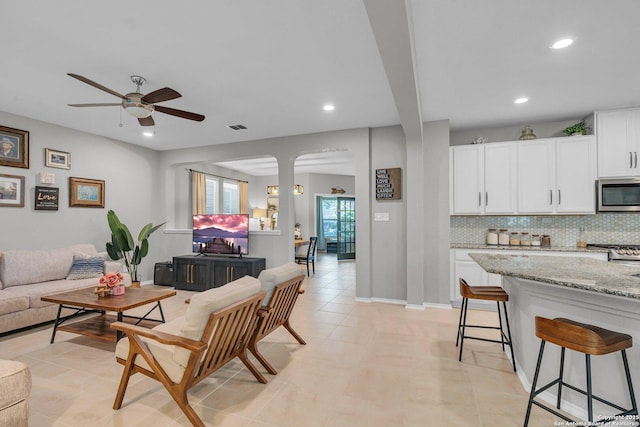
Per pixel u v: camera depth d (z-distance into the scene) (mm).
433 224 4402
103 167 5227
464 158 4504
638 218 4137
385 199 4688
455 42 2480
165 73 2990
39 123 4391
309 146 5070
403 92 2707
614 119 3916
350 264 8820
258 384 2393
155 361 1955
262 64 2826
